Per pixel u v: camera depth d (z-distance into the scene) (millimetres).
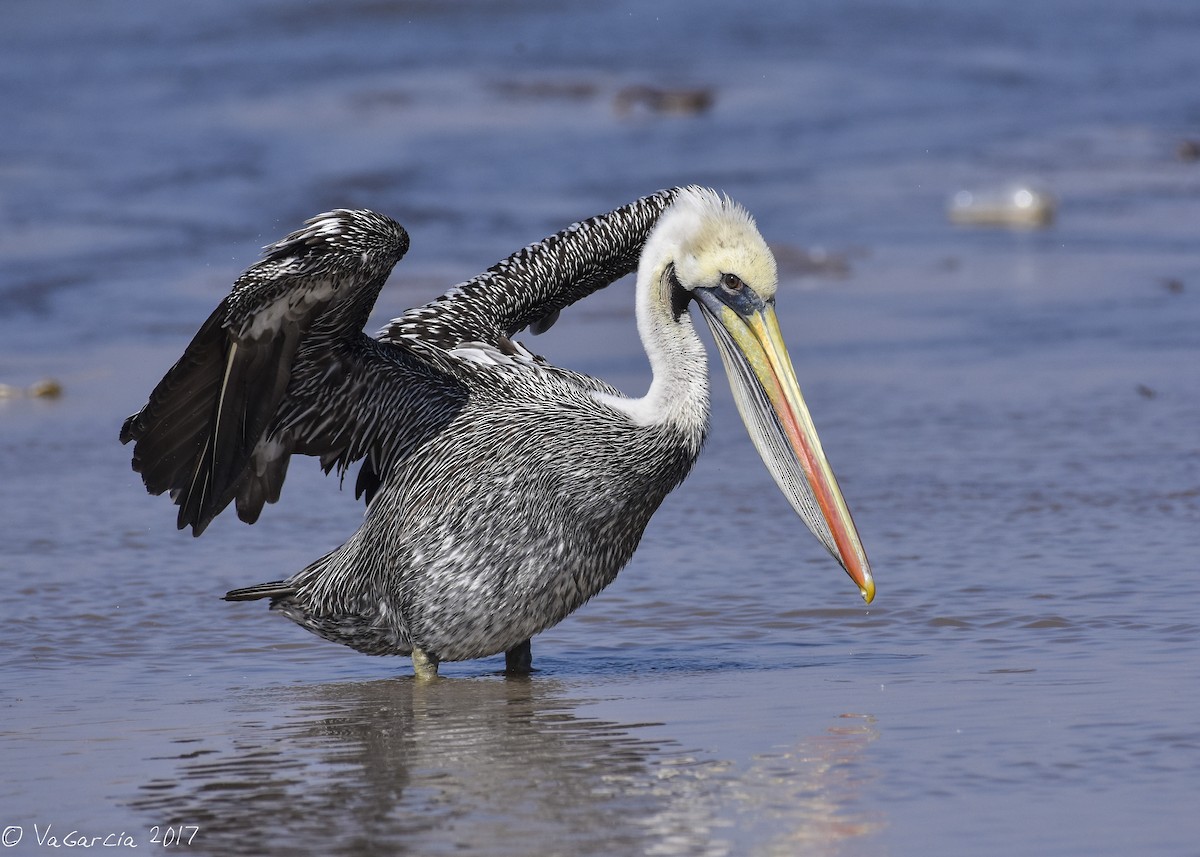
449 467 10742
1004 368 20438
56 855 7410
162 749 9023
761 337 10992
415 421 10883
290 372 10367
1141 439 16531
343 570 11047
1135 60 55344
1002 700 9359
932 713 9180
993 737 8664
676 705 9688
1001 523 13734
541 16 61094
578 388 11219
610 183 34781
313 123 42281
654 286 11078
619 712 9586
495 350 11430
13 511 15008
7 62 52062
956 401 18672
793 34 59000
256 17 58656
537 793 8078
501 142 39906
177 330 23172
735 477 16172
